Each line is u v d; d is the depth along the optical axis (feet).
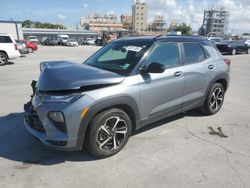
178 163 11.35
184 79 14.55
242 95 23.98
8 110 18.34
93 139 11.06
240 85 29.01
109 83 11.03
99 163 11.34
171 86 13.79
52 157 11.82
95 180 10.11
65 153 12.16
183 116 17.38
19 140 13.50
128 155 12.02
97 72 11.44
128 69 12.34
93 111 10.53
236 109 19.26
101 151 11.48
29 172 10.61
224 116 17.57
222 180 10.10
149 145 13.02
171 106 14.15
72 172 10.64
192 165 11.19
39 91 10.89
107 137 11.55
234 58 66.18
